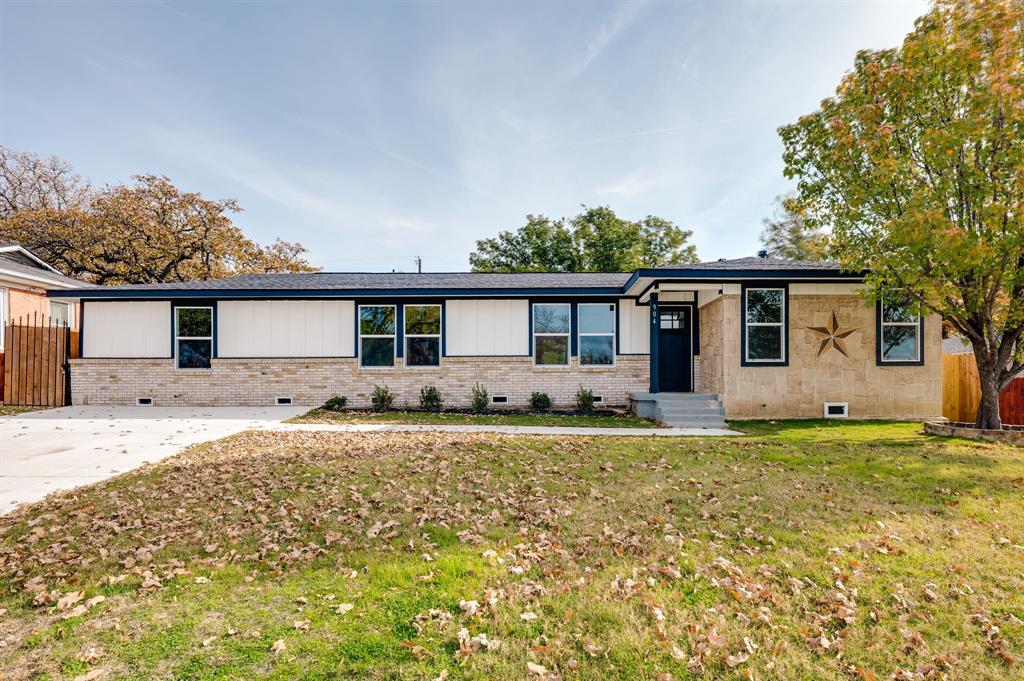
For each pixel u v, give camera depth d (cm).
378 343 1384
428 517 471
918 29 873
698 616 306
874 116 883
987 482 586
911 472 631
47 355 1345
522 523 461
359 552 397
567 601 322
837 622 300
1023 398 1081
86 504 502
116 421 1075
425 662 261
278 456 712
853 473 630
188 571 362
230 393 1364
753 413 1182
